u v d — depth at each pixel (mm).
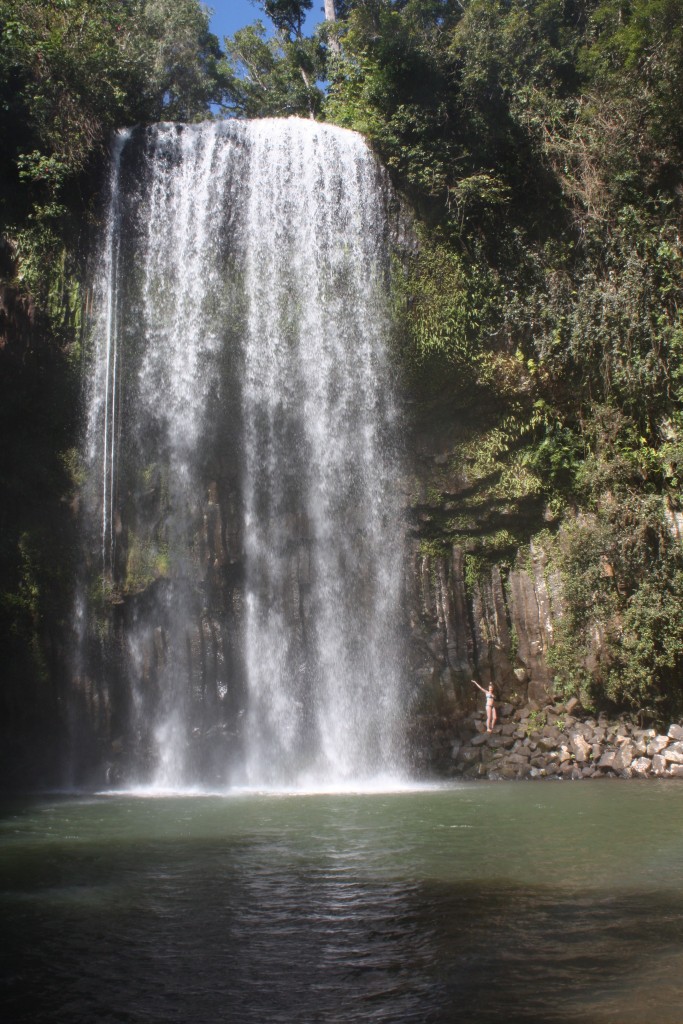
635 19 22562
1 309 20766
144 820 13570
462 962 6512
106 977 6344
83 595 20156
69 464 20953
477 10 22703
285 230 22797
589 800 14742
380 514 21359
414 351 21703
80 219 22156
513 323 21750
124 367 21625
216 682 20109
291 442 21797
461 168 22375
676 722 19312
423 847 10820
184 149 23031
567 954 6641
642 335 20984
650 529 19859
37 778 19359
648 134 21812
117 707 19906
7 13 22359
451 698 20312
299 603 20750
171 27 30359
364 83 24875
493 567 21125
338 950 6852
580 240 22000
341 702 20422
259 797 16422
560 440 21156
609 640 19641
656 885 8719
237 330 22219
